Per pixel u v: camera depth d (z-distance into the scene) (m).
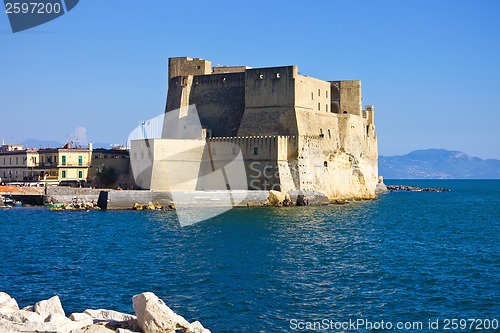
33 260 63.78
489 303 48.00
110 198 114.12
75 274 56.72
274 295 49.84
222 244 75.19
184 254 67.69
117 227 90.19
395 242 80.06
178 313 44.78
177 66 153.12
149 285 52.50
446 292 51.19
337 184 147.00
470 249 74.44
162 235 82.31
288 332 41.25
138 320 36.00
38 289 50.75
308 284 53.69
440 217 119.19
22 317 36.16
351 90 157.38
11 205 119.38
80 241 76.75
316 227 94.44
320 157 139.88
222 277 55.94
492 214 127.88
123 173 131.00
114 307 45.62
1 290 50.19
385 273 58.53
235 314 44.72
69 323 35.69
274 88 137.25
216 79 148.00
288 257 66.75
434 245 77.81
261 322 43.06
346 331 41.59
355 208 132.12
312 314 45.00
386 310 46.09
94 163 136.50
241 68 154.12
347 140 152.38
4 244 74.12
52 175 141.25
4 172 151.12
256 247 73.31
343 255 68.75
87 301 47.19
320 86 147.12
